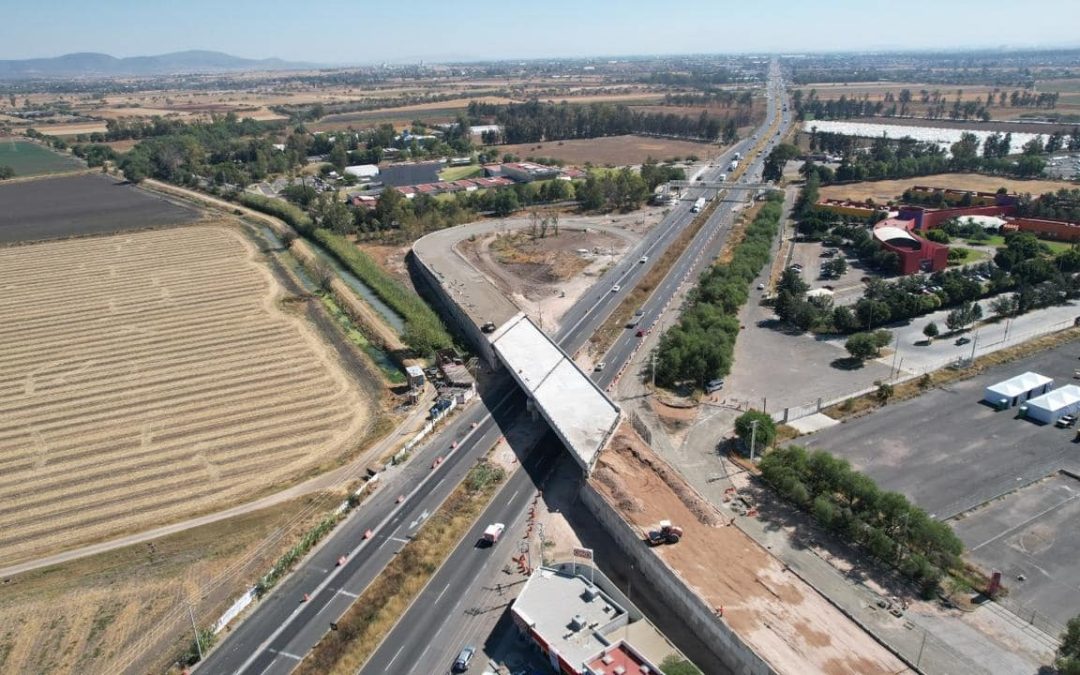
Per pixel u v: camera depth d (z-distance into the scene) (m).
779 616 75.38
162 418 132.25
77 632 81.69
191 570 91.62
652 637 77.19
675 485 99.56
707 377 135.12
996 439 112.81
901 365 139.75
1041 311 165.12
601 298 186.38
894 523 89.50
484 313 168.50
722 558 85.19
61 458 119.88
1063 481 101.62
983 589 82.56
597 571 84.31
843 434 115.81
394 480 110.69
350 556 93.88
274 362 155.38
